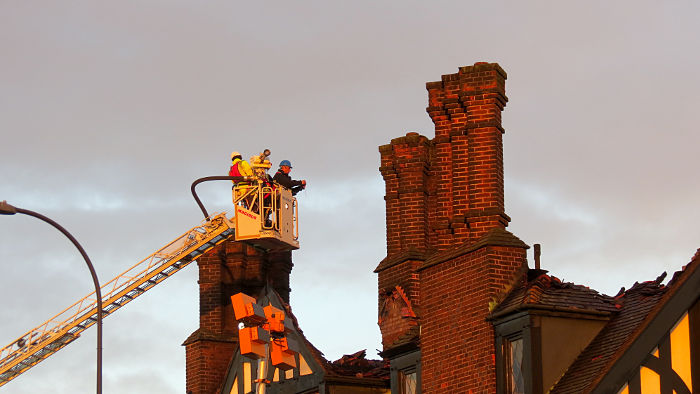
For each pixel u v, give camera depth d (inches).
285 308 2751.0
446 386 2199.8
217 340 2910.9
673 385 1903.3
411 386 2368.4
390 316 2486.5
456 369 2185.0
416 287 2455.7
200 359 2896.2
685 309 1921.8
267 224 2913.4
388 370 2605.8
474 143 2290.8
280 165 2940.5
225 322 2942.9
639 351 1926.7
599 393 1926.7
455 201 2292.1
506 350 2113.7
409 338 2362.2
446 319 2225.6
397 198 2541.8
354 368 2659.9
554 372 2058.3
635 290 2182.6
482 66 2316.7
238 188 2913.4
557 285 2155.5
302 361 2642.7
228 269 2977.4
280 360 2192.4
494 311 2138.3
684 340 1916.8
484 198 2266.2
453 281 2226.9
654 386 1911.9
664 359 1915.6
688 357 1909.4
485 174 2276.1
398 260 2480.3
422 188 2503.7
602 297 2150.6
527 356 2064.5
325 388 2551.7
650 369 1918.1
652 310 1939.0
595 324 2105.1
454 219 2273.6
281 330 2204.7
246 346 2146.9
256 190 2891.2
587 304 2110.0
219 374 2893.7
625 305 2140.7
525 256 2191.2
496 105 2308.1
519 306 2074.3
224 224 2935.5
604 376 1930.4
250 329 2151.8
